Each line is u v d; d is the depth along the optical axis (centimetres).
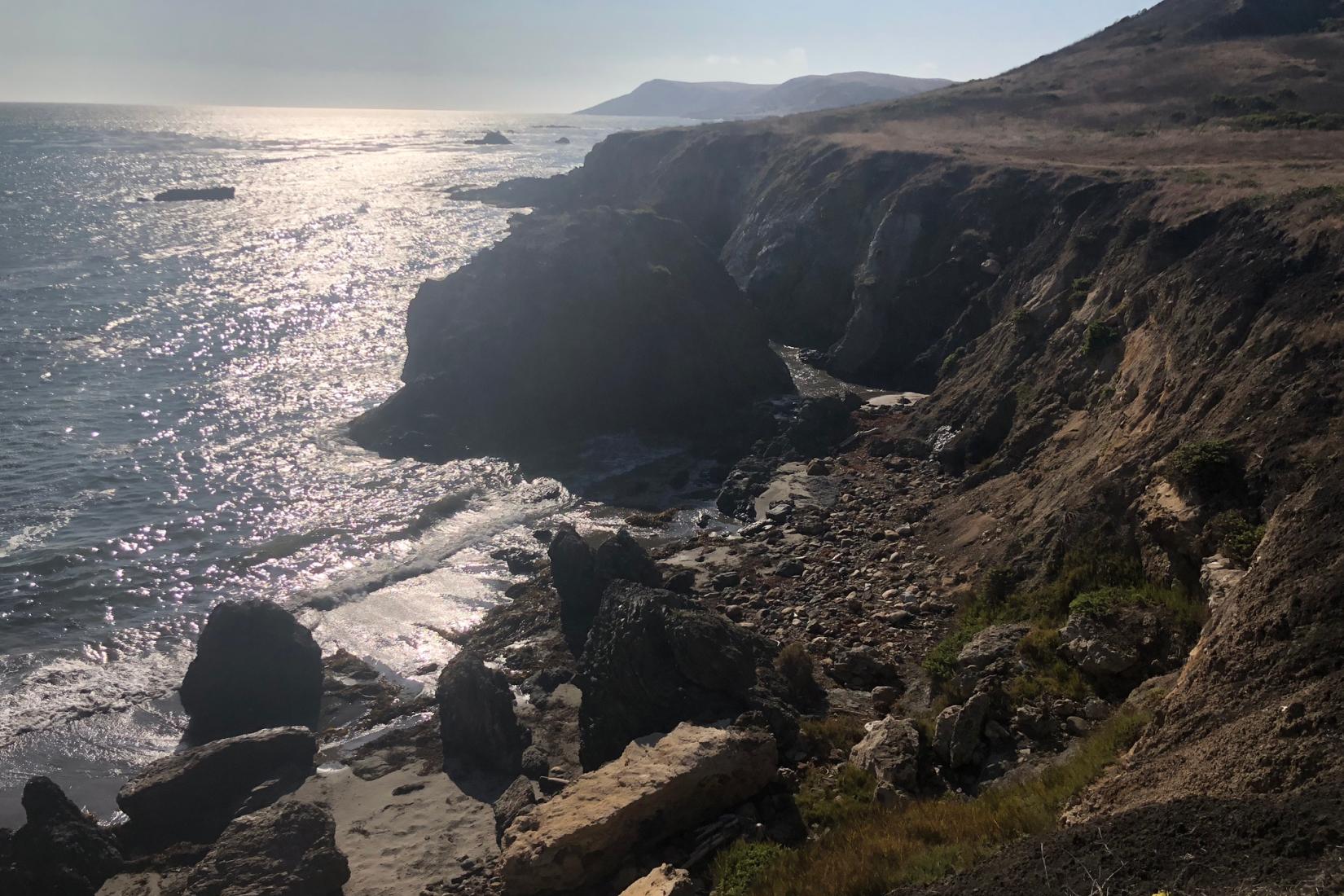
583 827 1393
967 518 2725
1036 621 1886
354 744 2061
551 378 4134
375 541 3058
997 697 1573
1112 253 3462
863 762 1564
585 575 2514
